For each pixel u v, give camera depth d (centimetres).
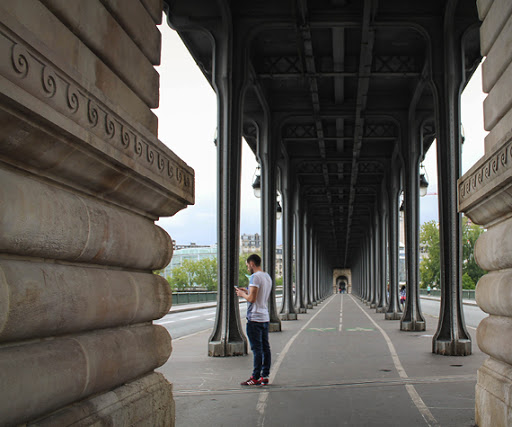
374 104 2427
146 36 525
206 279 15500
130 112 480
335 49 1866
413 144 2338
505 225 488
